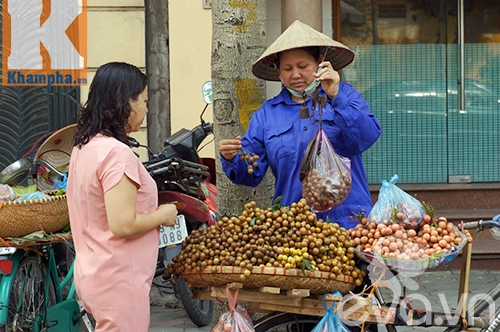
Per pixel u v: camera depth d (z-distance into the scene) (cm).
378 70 812
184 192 527
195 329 551
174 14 724
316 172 335
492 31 810
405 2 806
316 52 351
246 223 310
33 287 437
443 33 810
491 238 746
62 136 488
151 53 739
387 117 820
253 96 404
